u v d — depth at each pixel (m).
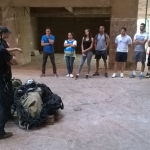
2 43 3.40
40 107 3.95
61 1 9.06
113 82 6.89
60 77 7.59
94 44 7.67
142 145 3.33
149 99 5.35
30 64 10.81
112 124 4.03
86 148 3.23
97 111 4.63
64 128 3.86
